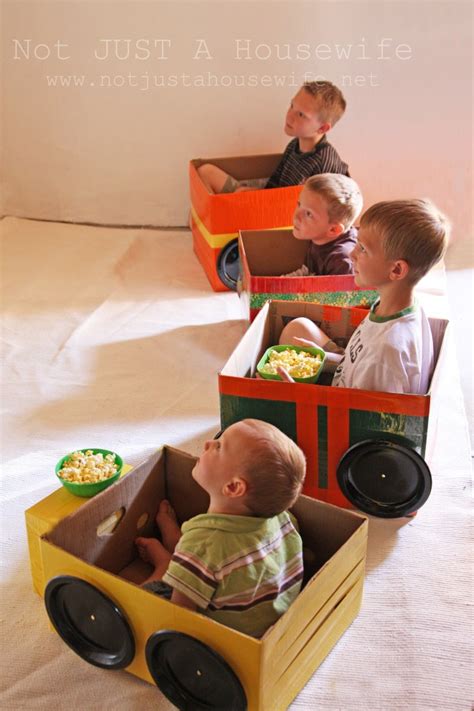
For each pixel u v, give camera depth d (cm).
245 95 324
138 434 214
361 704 140
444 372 243
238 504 135
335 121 283
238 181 320
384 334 173
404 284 172
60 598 143
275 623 122
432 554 174
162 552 161
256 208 280
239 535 133
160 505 168
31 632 154
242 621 132
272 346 217
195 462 161
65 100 334
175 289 300
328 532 150
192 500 167
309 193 243
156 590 146
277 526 139
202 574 130
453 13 294
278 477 132
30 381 240
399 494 178
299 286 234
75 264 318
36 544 153
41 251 329
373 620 157
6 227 351
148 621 130
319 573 131
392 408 169
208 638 123
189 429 217
